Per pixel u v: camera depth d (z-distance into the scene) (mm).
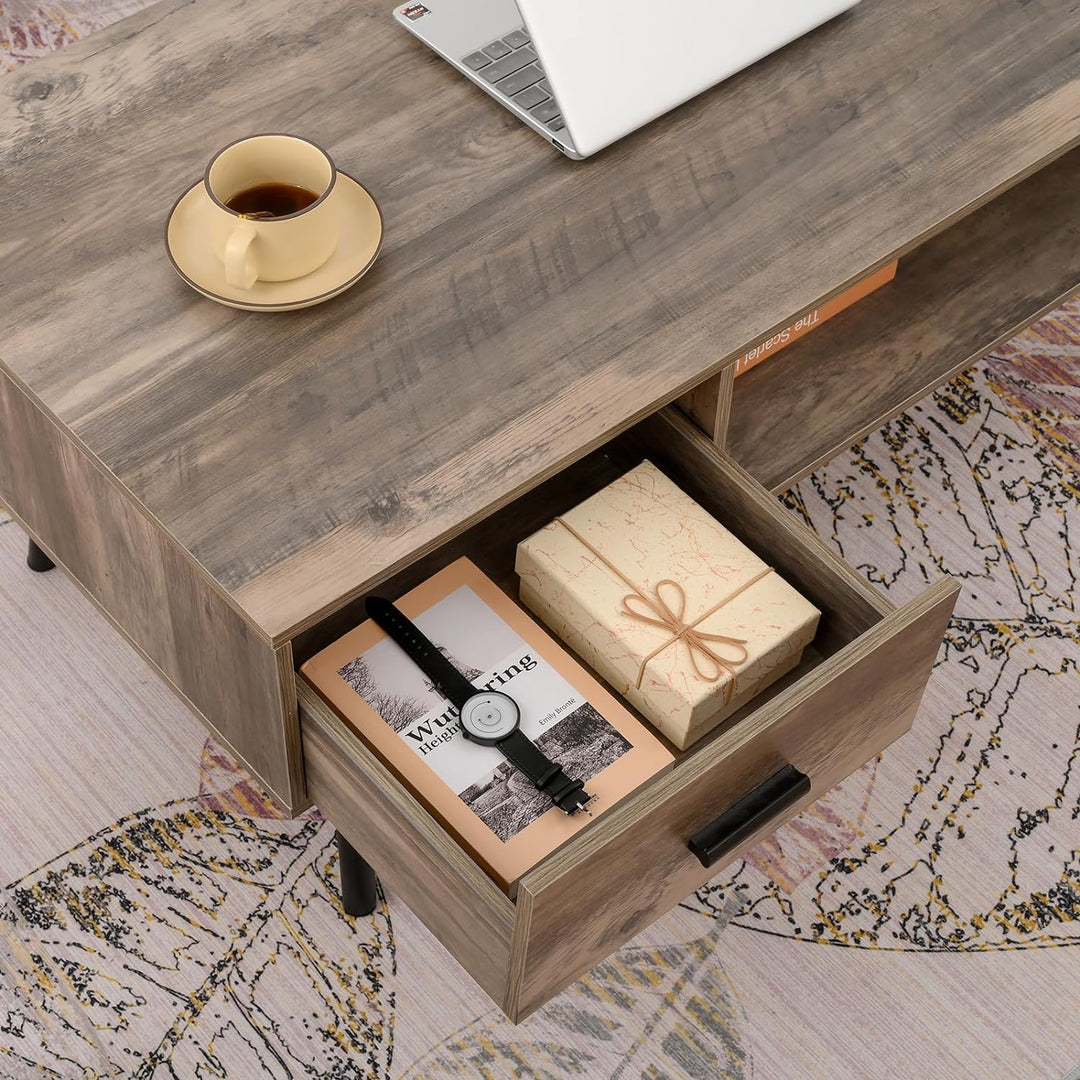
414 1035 1231
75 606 1465
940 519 1566
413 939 1282
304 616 951
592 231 1170
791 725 1021
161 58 1277
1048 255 1503
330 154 1212
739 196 1197
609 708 1112
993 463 1614
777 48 1295
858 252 1164
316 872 1314
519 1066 1218
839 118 1259
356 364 1077
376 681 1113
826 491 1578
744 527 1217
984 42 1323
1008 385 1676
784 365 1406
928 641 1103
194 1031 1223
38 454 1149
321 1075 1208
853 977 1275
